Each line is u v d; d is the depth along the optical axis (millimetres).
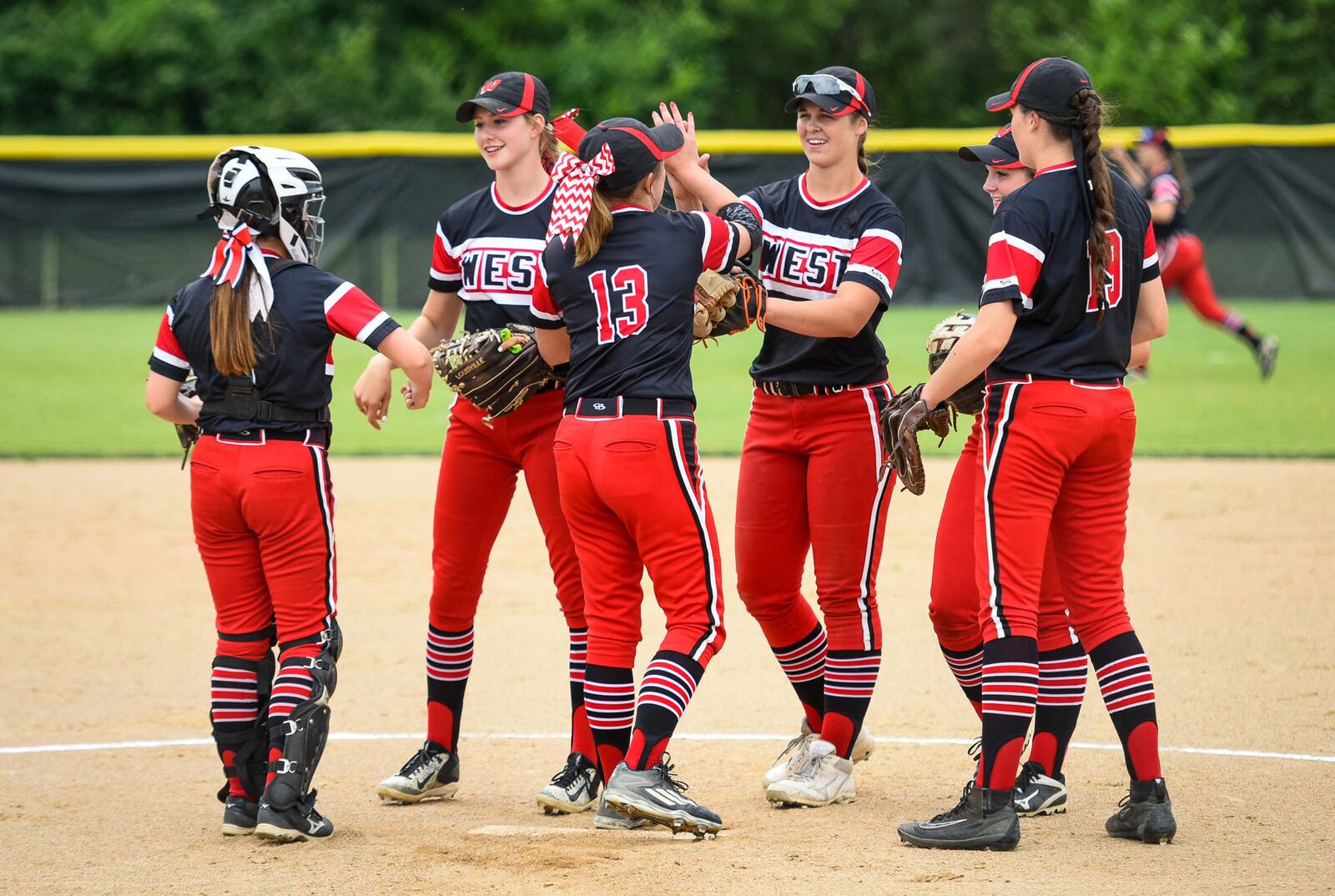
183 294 16453
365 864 15203
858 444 17500
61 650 26000
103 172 73062
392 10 115438
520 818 17250
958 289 69812
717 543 16406
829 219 17562
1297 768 18422
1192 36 113875
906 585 29594
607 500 16031
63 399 54562
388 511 37625
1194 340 66062
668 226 16047
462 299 18266
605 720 16641
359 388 16906
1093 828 16281
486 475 17922
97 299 74188
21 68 107438
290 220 16453
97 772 19297
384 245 70188
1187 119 113812
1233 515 35219
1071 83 15312
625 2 118875
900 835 15773
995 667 15523
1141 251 15734
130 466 43906
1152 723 15648
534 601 29344
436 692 18094
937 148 68938
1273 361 54469
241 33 110375
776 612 18391
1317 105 116938
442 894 14156
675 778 18719
